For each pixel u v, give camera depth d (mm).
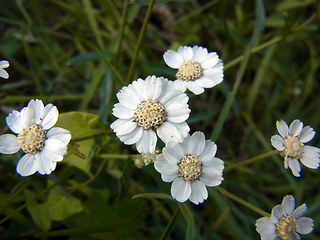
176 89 67
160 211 100
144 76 114
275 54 123
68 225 87
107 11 117
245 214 104
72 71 117
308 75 116
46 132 60
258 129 116
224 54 120
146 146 60
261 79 114
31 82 110
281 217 61
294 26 91
